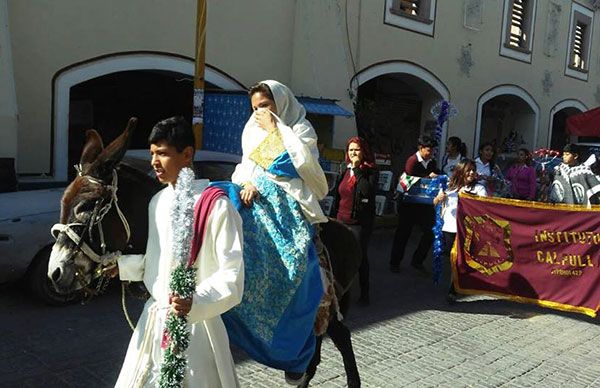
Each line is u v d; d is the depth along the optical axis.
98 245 2.81
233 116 10.18
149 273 2.66
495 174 9.42
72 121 10.42
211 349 2.61
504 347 5.85
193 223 2.51
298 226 3.46
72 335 5.36
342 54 12.62
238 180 3.66
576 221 6.64
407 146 16.11
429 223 8.36
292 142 3.47
